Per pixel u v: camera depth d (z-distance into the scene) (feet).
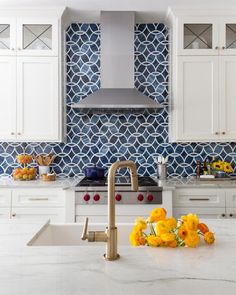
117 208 9.11
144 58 11.58
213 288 2.51
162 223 3.52
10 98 10.34
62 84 10.82
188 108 10.33
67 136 11.54
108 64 10.68
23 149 11.46
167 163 11.45
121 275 2.75
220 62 10.30
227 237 3.94
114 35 10.71
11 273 2.79
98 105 10.03
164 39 11.58
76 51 11.58
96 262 3.06
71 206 9.11
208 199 9.45
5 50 10.34
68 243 5.08
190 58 10.30
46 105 10.38
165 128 11.52
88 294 2.40
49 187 9.39
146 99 10.28
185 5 10.20
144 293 2.42
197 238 3.48
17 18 10.34
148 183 9.48
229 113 10.34
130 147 11.54
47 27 10.46
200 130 10.35
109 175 3.18
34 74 10.37
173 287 2.52
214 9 10.26
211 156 11.44
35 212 9.41
